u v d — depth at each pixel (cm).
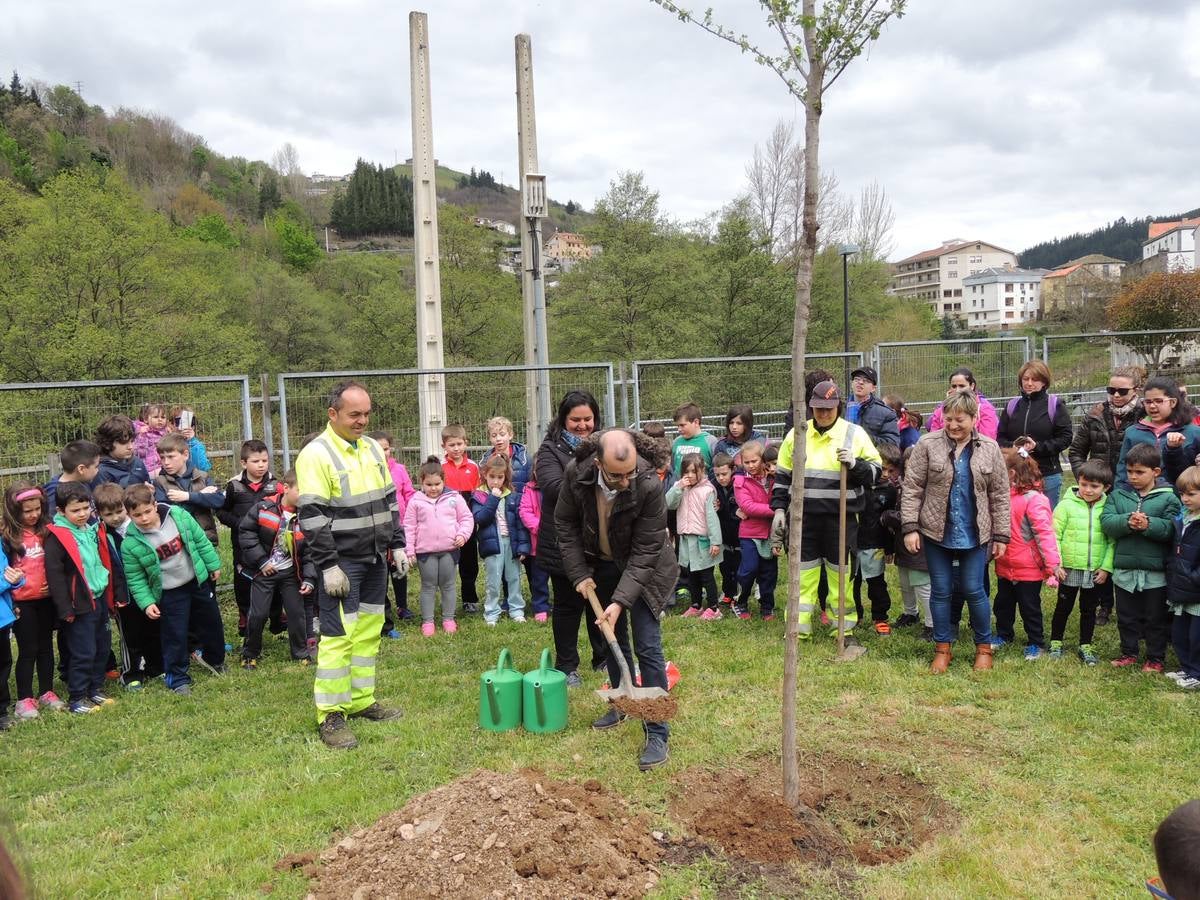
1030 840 344
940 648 543
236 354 2572
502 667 470
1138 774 393
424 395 895
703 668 553
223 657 604
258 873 330
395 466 709
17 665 521
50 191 2358
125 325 2400
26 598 515
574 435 510
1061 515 551
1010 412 732
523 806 336
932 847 344
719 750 425
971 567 534
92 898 321
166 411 751
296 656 619
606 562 464
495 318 3017
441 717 483
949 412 526
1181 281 2302
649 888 318
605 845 330
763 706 484
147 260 2398
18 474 711
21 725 502
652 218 2720
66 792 412
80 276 2303
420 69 1299
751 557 673
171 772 429
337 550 461
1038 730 444
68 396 736
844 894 316
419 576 848
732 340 2688
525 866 310
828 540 594
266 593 602
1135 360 1556
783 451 609
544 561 509
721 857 338
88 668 529
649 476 424
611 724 459
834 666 548
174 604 558
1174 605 502
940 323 4272
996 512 530
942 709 478
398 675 566
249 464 625
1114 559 530
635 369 1005
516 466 702
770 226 3344
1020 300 8931
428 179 1309
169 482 641
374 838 335
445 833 321
